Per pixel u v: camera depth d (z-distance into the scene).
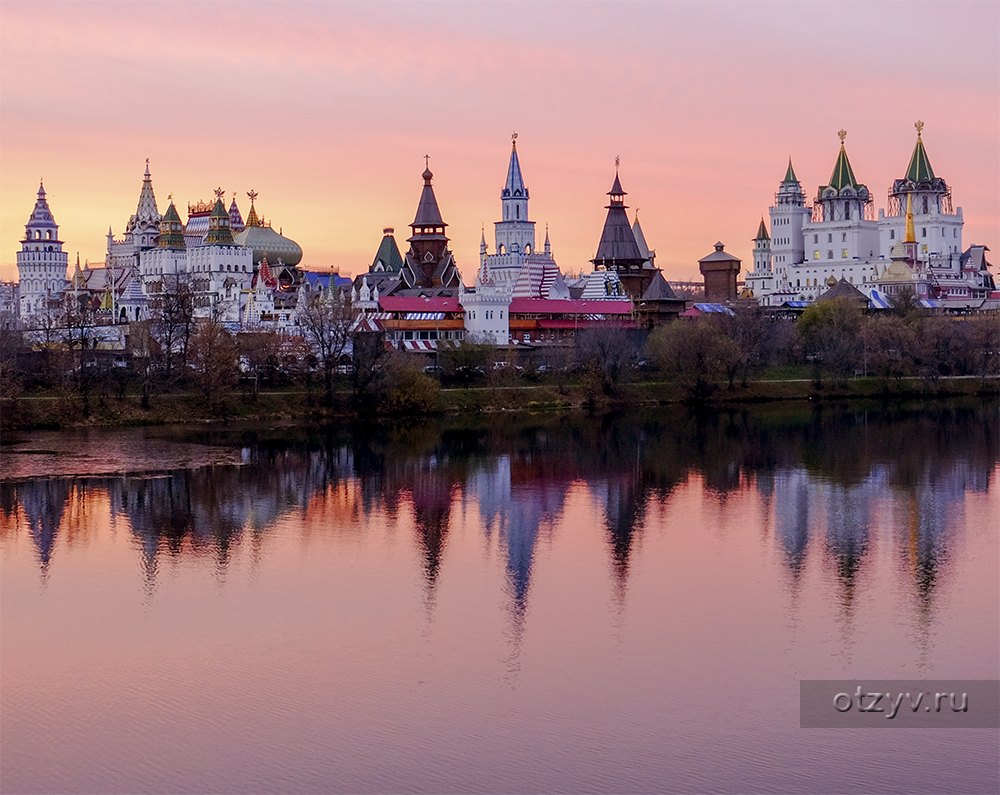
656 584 123.50
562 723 91.25
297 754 86.88
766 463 192.75
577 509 158.00
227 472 184.12
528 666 101.62
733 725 91.06
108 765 85.69
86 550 137.00
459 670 100.94
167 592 121.62
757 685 97.81
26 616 114.50
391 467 189.88
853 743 88.31
